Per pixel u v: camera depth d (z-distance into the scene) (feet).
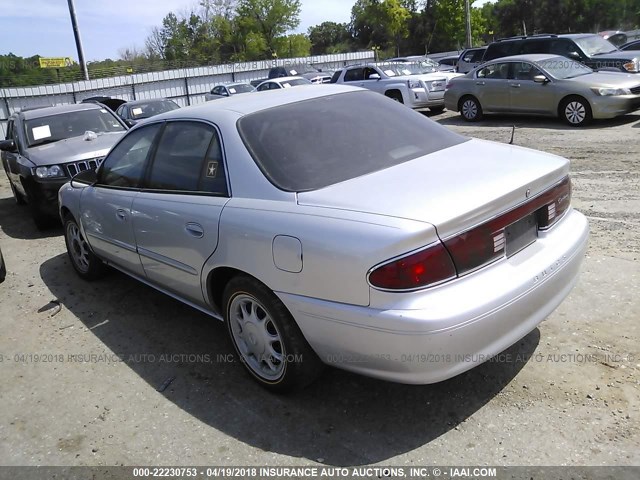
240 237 9.96
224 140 11.03
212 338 13.42
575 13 172.45
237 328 11.12
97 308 15.75
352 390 10.77
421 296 8.13
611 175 24.29
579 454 8.61
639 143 30.40
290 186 9.89
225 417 10.34
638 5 163.22
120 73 110.01
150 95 107.24
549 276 9.48
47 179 23.36
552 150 30.96
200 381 11.59
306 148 10.61
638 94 36.86
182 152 12.12
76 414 10.91
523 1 180.14
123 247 14.11
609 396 9.78
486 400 10.05
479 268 8.66
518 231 9.47
